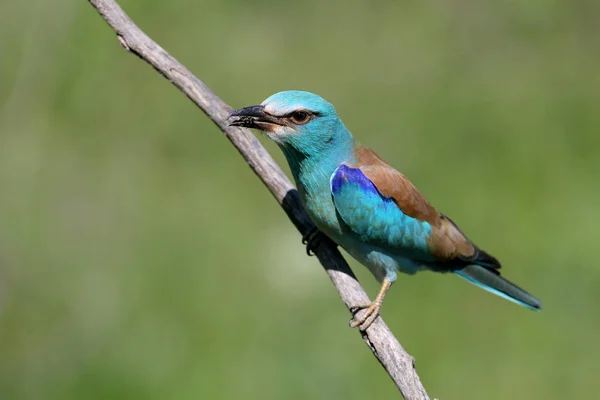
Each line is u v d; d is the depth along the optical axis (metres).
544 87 19.72
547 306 16.50
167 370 15.32
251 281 16.30
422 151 18.59
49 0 18.06
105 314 15.92
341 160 12.00
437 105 19.19
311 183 11.98
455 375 15.41
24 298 16.02
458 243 12.59
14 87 17.70
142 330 15.71
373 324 11.05
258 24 20.16
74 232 16.89
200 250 16.77
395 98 19.31
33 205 16.95
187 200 17.42
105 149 17.86
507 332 15.80
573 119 19.27
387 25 20.38
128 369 15.32
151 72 18.58
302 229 12.13
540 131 19.05
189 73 11.62
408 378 10.55
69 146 17.69
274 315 15.82
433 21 20.61
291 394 15.05
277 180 11.98
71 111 18.08
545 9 20.88
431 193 18.17
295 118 11.71
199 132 18.20
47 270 16.28
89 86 18.25
